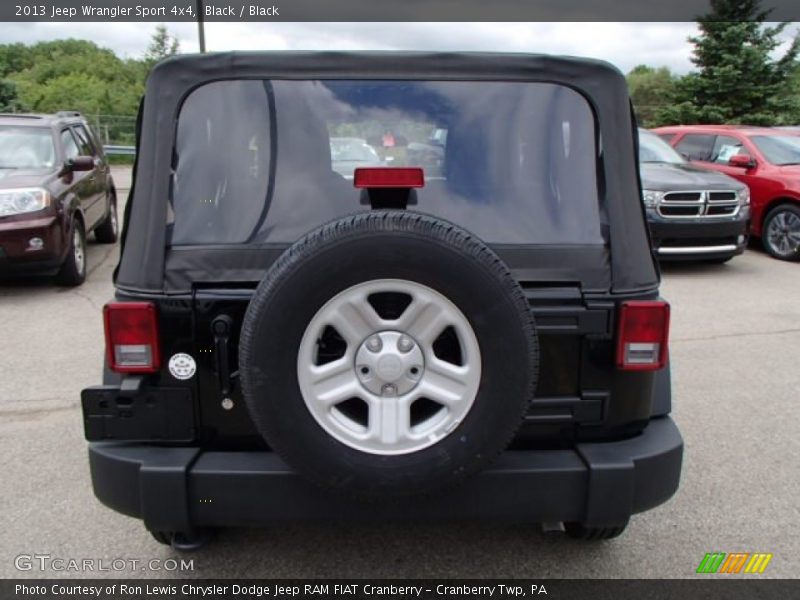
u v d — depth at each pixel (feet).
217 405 8.37
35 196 24.38
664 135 41.93
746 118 85.56
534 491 8.26
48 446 13.92
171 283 8.21
